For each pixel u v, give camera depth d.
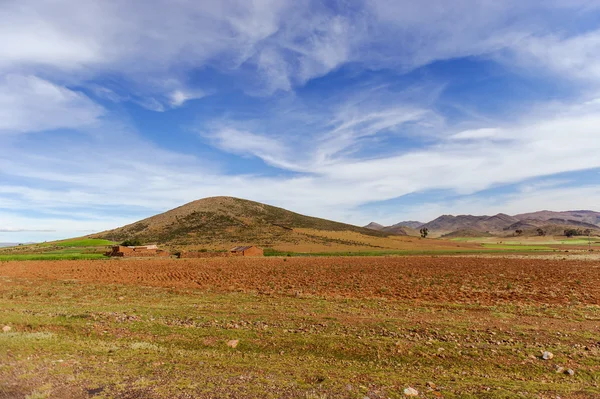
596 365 11.87
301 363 12.04
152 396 8.77
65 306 22.77
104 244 157.12
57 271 51.62
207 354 12.87
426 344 13.97
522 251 123.69
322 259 81.25
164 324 17.36
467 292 28.48
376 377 10.55
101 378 9.91
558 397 9.20
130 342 14.63
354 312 20.38
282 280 38.69
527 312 20.05
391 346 13.72
